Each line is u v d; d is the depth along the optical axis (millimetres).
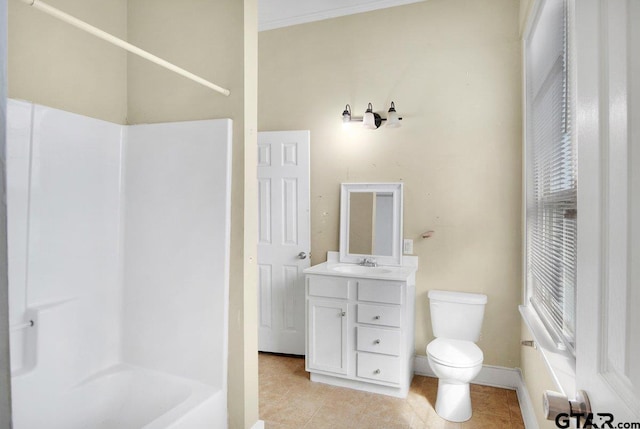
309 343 2816
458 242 2867
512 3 2734
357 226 3146
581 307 746
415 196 2984
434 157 2930
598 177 663
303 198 3291
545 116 1955
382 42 3068
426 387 2740
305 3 3160
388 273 2709
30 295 1694
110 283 2084
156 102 2129
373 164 3109
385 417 2350
